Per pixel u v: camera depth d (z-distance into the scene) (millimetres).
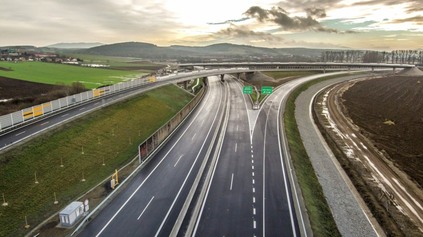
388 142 77125
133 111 76562
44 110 62812
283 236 33969
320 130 87750
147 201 40719
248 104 104188
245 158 56312
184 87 128000
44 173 42875
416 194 51219
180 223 36062
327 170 58562
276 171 50844
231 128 75625
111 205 39594
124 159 54500
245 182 46656
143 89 96438
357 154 69438
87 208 37531
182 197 41875
